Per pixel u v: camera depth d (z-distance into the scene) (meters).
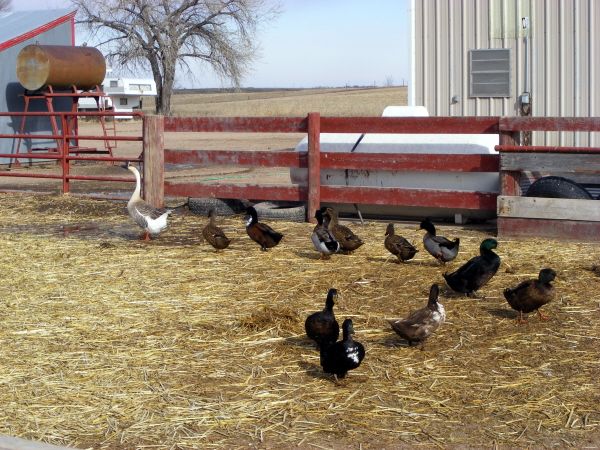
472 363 7.07
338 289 9.31
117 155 32.31
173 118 14.62
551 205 11.50
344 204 13.77
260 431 5.90
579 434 5.78
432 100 17.03
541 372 6.86
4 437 5.77
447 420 6.03
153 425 6.02
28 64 26.11
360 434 5.84
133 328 8.14
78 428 5.99
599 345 7.43
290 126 13.82
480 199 12.55
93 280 10.00
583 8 15.71
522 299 7.88
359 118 13.30
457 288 8.86
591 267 9.94
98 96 27.80
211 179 22.39
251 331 7.98
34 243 12.38
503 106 16.47
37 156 19.81
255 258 10.95
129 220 14.48
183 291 9.41
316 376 6.87
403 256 10.37
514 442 5.68
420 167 12.98
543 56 16.08
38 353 7.48
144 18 60.88
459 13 16.62
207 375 6.92
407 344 7.55
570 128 11.70
